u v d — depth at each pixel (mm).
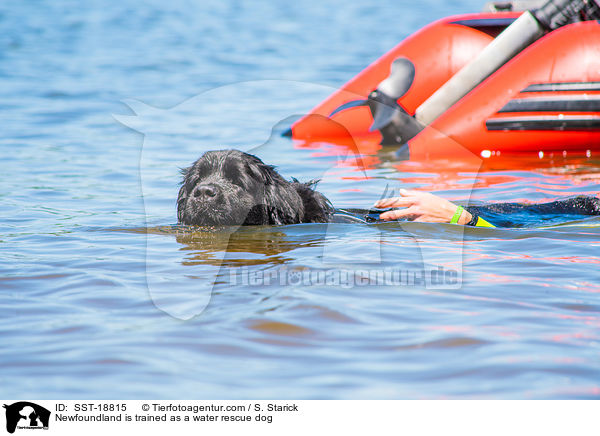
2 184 11352
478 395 4336
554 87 13609
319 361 4766
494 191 11023
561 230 8273
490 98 13688
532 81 13672
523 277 6484
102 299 5922
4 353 4887
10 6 45562
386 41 32469
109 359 4789
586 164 13023
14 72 24812
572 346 4934
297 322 5348
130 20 41375
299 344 5000
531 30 13875
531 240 7848
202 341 5047
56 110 18844
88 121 17609
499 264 6906
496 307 5691
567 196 10727
